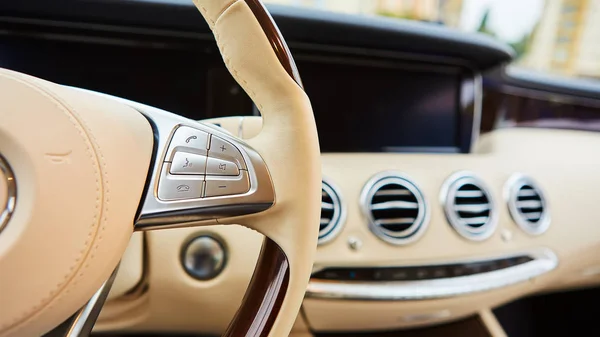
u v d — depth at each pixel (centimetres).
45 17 73
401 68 92
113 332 68
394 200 66
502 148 85
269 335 35
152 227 34
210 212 34
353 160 69
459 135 99
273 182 35
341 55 88
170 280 57
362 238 63
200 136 35
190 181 34
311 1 97
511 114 115
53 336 32
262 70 34
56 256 28
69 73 79
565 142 89
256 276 37
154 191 33
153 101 84
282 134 35
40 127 28
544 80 110
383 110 94
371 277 63
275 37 34
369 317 67
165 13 74
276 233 36
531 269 74
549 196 78
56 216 28
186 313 61
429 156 74
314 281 62
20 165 28
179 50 81
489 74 99
